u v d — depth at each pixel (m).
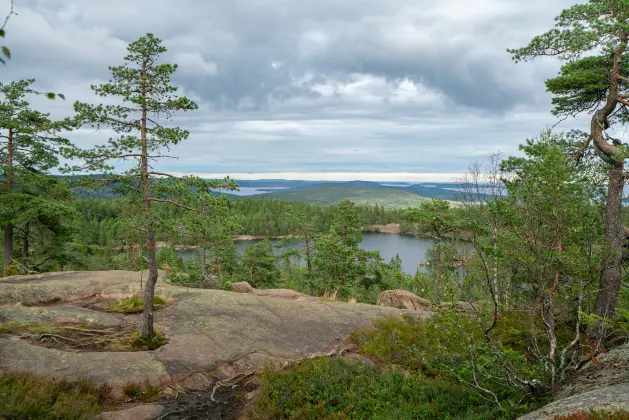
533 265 9.31
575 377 9.29
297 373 13.05
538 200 9.03
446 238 24.56
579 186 8.88
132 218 14.65
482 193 10.80
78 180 13.69
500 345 9.78
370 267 37.00
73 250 36.31
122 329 16.34
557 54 15.23
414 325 18.52
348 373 13.30
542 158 9.77
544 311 10.08
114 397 11.27
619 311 8.92
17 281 22.55
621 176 13.53
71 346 14.06
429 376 13.88
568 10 14.20
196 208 14.76
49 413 9.10
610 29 13.39
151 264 15.12
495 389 10.84
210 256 40.41
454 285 10.45
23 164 28.89
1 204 26.39
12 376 10.46
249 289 28.55
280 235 139.62
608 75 14.56
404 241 160.62
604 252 9.77
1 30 2.03
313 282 36.78
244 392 12.59
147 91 14.31
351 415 10.88
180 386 12.45
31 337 14.05
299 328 18.34
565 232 8.98
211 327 16.86
